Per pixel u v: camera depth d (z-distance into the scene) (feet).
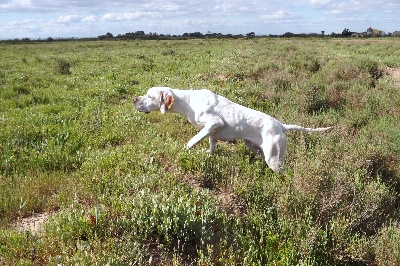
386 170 20.49
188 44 168.45
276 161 19.02
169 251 13.28
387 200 17.28
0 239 13.23
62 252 12.16
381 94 35.68
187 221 13.55
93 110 32.30
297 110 30.42
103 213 13.83
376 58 73.82
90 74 59.67
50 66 71.56
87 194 16.62
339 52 95.30
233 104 19.93
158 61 82.02
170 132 26.18
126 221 13.51
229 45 146.51
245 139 19.71
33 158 20.72
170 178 17.13
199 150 20.10
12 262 12.11
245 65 54.24
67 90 44.83
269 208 15.34
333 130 25.20
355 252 13.88
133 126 26.99
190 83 42.86
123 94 41.73
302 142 21.11
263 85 39.04
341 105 34.27
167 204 14.05
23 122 28.30
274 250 13.55
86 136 24.89
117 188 16.58
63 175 19.16
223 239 14.01
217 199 16.31
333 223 14.47
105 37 306.14
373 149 20.75
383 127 26.07
